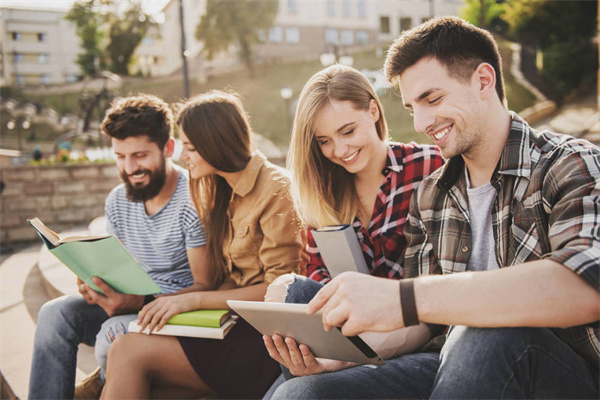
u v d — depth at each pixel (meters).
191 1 37.50
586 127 14.50
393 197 1.63
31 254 6.31
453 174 1.31
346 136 1.53
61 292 3.33
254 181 1.76
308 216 1.67
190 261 1.93
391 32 38.03
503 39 23.53
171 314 1.52
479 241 1.26
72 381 1.78
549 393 0.92
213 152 1.71
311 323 1.03
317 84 1.54
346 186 1.68
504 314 0.85
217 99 1.78
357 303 0.93
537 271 0.85
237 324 1.58
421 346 1.35
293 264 1.75
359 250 1.49
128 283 1.56
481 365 0.88
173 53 42.12
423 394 1.23
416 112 1.19
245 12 33.25
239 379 1.56
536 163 1.12
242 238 1.77
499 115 1.19
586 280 0.81
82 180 8.64
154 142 1.92
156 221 1.99
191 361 1.52
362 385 1.16
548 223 1.08
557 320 0.83
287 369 1.33
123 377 1.47
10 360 2.40
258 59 34.94
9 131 31.77
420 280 0.93
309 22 36.56
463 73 1.14
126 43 40.31
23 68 43.16
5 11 42.66
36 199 8.34
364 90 1.54
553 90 20.42
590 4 22.12
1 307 3.51
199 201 1.89
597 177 0.97
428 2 37.62
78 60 41.28
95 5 39.88
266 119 27.92
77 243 1.47
